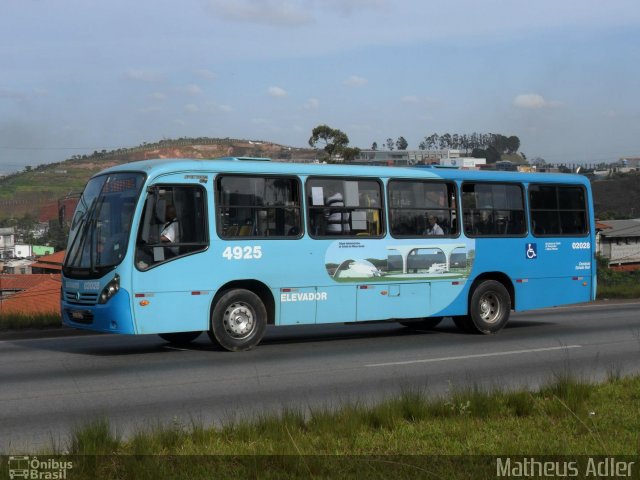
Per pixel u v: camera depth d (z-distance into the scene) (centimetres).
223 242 1400
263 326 1440
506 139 12138
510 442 741
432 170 1670
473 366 1266
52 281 4362
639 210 8281
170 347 1490
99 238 1355
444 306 1664
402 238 1606
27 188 15250
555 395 943
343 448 721
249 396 1015
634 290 2964
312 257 1494
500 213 1759
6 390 1052
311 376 1166
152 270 1333
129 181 1359
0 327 1733
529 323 1962
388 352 1425
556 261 1834
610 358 1357
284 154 16750
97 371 1204
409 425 808
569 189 1872
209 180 1395
